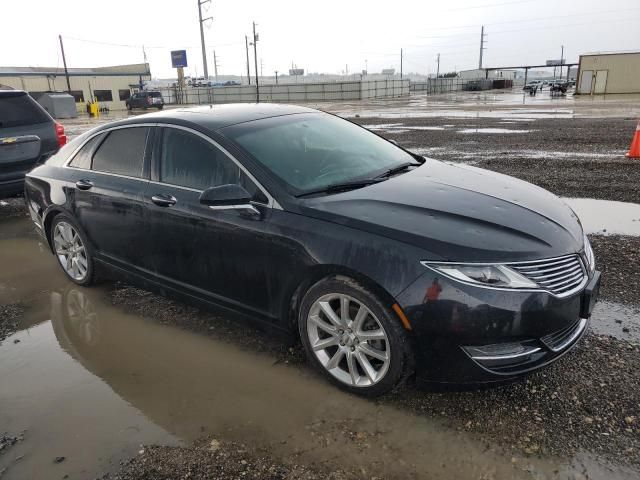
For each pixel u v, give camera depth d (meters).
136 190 3.97
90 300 4.54
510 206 3.19
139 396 3.12
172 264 3.83
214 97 65.31
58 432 2.83
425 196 3.25
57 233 4.93
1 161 6.83
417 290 2.65
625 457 2.44
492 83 83.94
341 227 2.94
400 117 24.06
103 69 63.59
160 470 2.52
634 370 3.08
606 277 4.39
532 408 2.81
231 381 3.23
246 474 2.47
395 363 2.79
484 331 2.60
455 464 2.47
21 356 3.65
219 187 3.19
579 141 12.54
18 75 50.91
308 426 2.79
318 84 59.41
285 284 3.16
